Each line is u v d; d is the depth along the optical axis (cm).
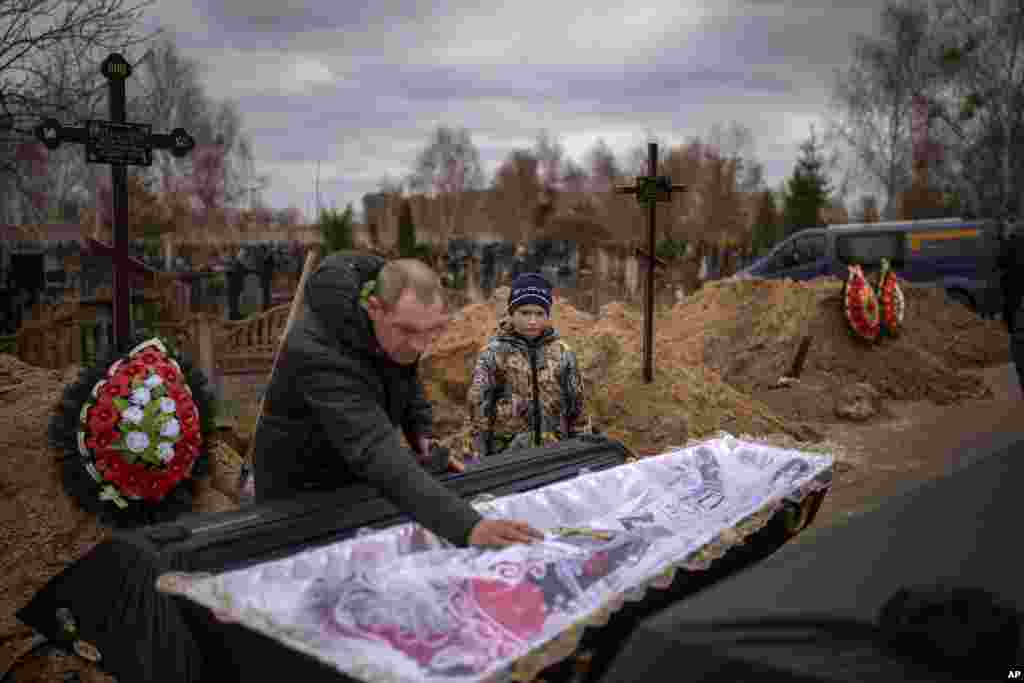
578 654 147
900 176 3597
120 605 175
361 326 191
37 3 529
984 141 3212
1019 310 390
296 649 129
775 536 225
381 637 135
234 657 146
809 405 833
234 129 3472
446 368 685
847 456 645
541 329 362
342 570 157
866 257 1731
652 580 166
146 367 296
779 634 99
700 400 645
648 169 592
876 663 93
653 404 621
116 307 375
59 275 1616
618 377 647
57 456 290
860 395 848
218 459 384
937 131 3391
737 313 998
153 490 295
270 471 210
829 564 118
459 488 221
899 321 1048
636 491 225
